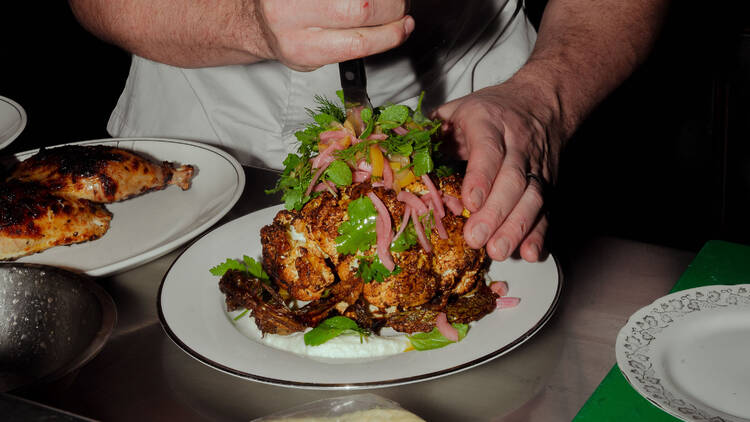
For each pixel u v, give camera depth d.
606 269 0.71
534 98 0.82
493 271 0.69
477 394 0.58
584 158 1.67
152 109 1.17
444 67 1.09
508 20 1.12
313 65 0.66
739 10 1.32
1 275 0.64
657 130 1.53
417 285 0.62
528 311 0.63
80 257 0.82
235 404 0.58
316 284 0.65
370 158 0.62
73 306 0.64
